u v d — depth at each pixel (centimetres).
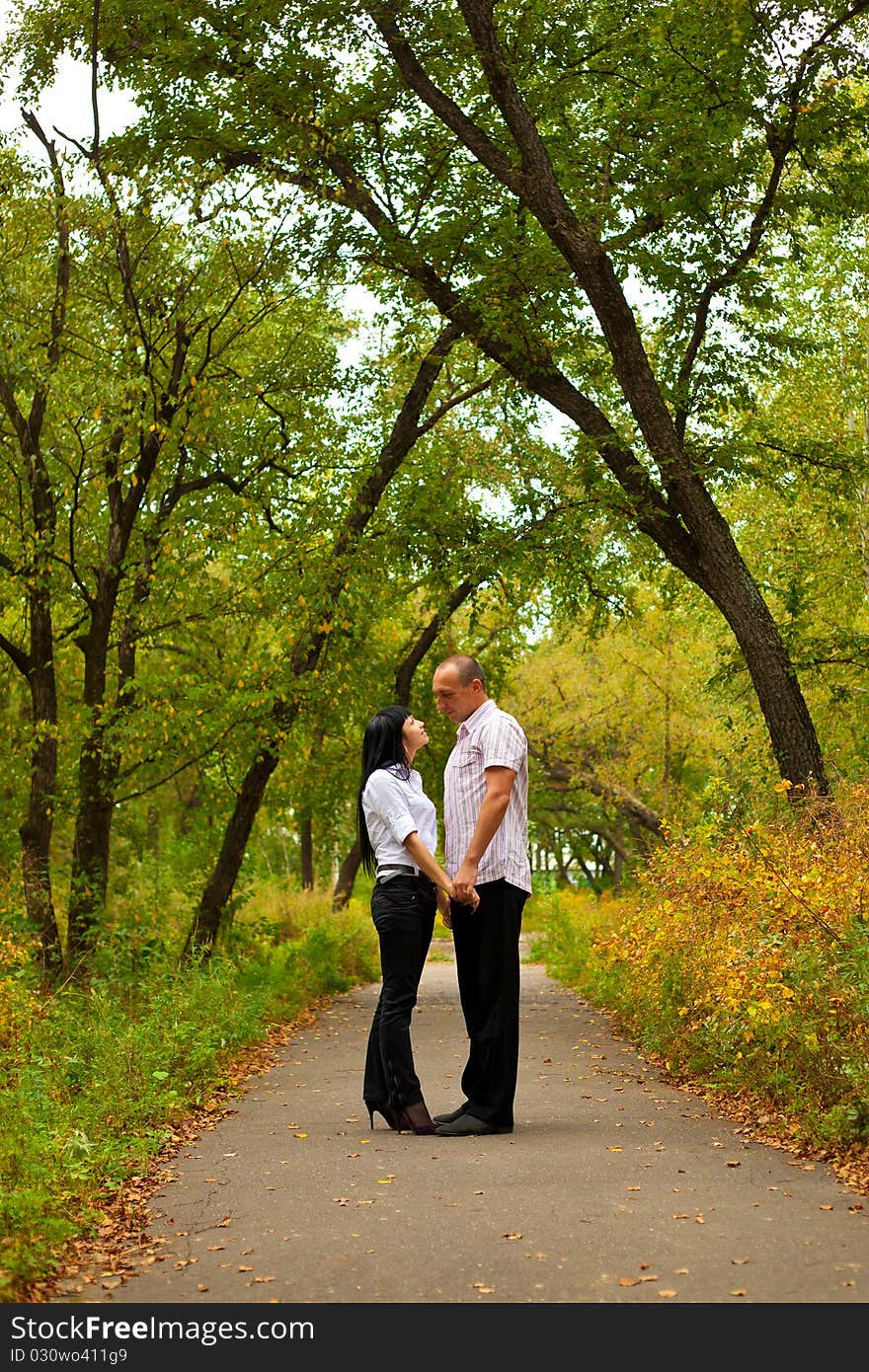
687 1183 516
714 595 1404
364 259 1628
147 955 1475
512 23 1505
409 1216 473
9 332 1335
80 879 1495
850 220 1561
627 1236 435
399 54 1487
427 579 2033
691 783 4056
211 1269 420
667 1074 881
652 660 3500
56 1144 554
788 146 1455
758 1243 424
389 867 680
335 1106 790
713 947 838
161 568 1545
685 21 1382
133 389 1381
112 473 1510
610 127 1521
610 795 3834
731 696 2156
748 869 784
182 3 1501
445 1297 380
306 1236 454
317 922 2438
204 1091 828
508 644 2684
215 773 1847
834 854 752
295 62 1502
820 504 2103
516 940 670
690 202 1475
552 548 1775
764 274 1642
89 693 1557
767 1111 681
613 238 1509
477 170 1683
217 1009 1067
